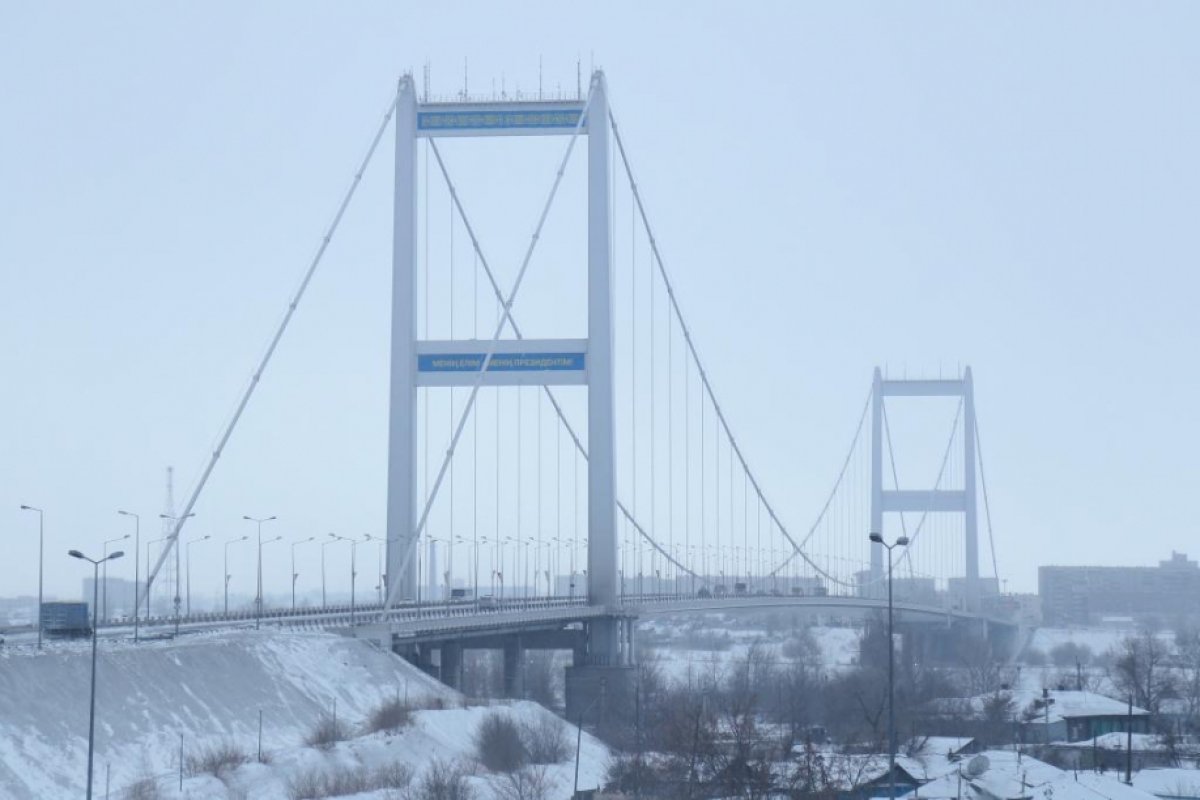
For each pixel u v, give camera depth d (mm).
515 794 179875
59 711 174375
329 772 180625
